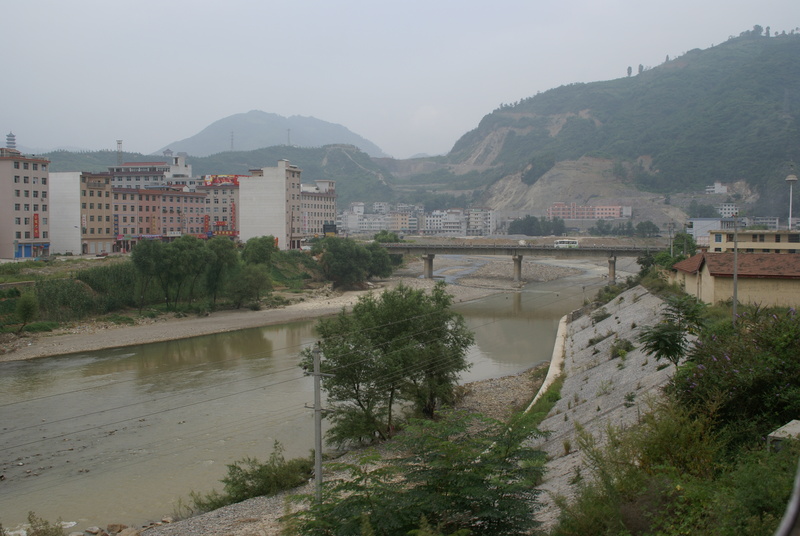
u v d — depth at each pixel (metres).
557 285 158.50
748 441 21.03
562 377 58.34
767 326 26.91
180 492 37.53
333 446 45.16
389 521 17.80
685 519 15.82
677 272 77.31
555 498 20.30
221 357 75.12
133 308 105.69
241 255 139.88
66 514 34.62
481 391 58.44
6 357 74.62
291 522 20.22
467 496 18.50
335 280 150.12
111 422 50.38
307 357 48.50
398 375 45.78
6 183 117.19
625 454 20.33
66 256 128.38
